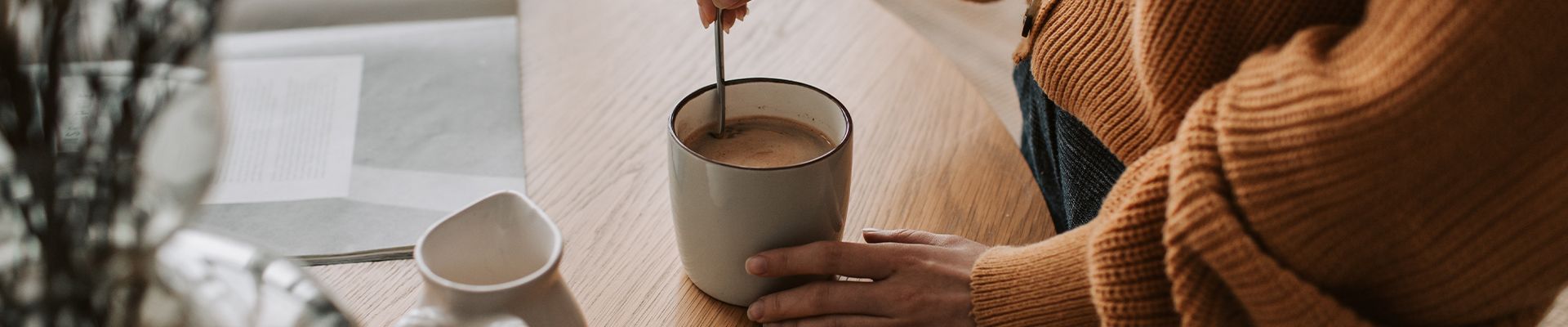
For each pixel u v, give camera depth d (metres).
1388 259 0.68
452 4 1.15
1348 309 0.69
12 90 0.48
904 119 1.03
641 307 0.87
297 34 1.10
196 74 0.51
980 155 0.99
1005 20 2.30
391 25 1.12
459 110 1.02
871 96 1.05
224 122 0.55
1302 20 0.72
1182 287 0.72
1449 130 0.64
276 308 0.61
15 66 0.48
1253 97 0.69
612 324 0.85
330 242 0.89
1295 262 0.69
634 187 0.95
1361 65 0.66
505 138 0.99
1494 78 0.63
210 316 0.59
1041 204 0.95
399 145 0.98
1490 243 0.66
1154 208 0.73
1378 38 0.66
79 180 0.51
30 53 0.48
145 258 0.56
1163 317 0.75
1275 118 0.67
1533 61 0.63
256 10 1.11
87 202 0.51
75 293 0.53
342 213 0.91
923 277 0.86
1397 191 0.66
